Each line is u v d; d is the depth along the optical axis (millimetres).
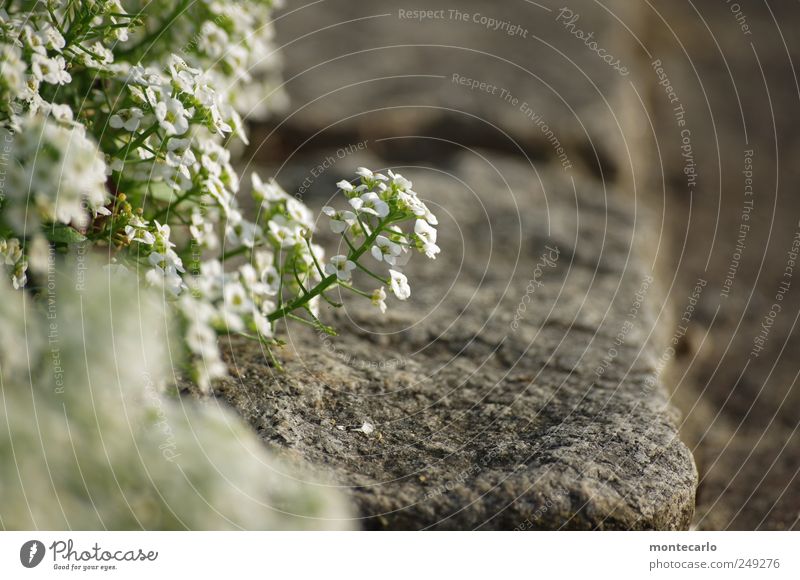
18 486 993
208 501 1116
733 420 2598
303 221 1869
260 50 2061
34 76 1475
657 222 3598
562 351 2344
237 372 2004
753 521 2127
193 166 1760
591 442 1873
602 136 3971
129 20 1841
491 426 1957
